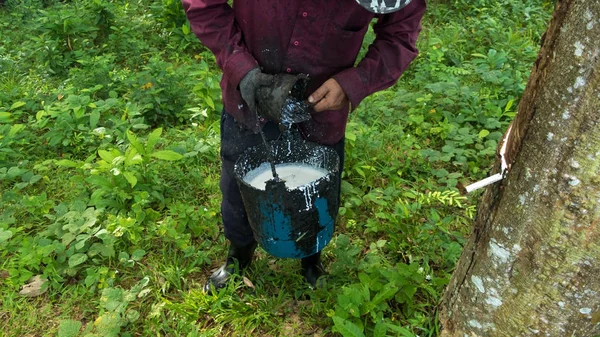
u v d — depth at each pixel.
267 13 2.11
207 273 3.07
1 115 4.16
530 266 1.90
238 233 2.74
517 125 1.86
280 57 2.21
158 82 4.76
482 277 2.09
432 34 5.95
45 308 2.85
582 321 1.93
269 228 2.27
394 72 2.22
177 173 3.80
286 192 2.12
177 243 3.09
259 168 2.47
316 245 2.37
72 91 4.79
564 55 1.62
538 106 1.74
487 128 4.33
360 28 2.15
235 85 2.19
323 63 2.22
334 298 2.74
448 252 2.97
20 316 2.80
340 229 3.33
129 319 2.67
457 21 6.40
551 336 1.98
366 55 2.24
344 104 2.22
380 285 2.62
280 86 2.04
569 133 1.65
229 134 2.50
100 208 3.39
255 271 2.97
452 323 2.33
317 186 2.16
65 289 2.96
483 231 2.07
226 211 2.67
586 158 1.64
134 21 6.31
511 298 2.00
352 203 3.49
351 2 2.05
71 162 3.64
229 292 2.81
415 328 2.54
